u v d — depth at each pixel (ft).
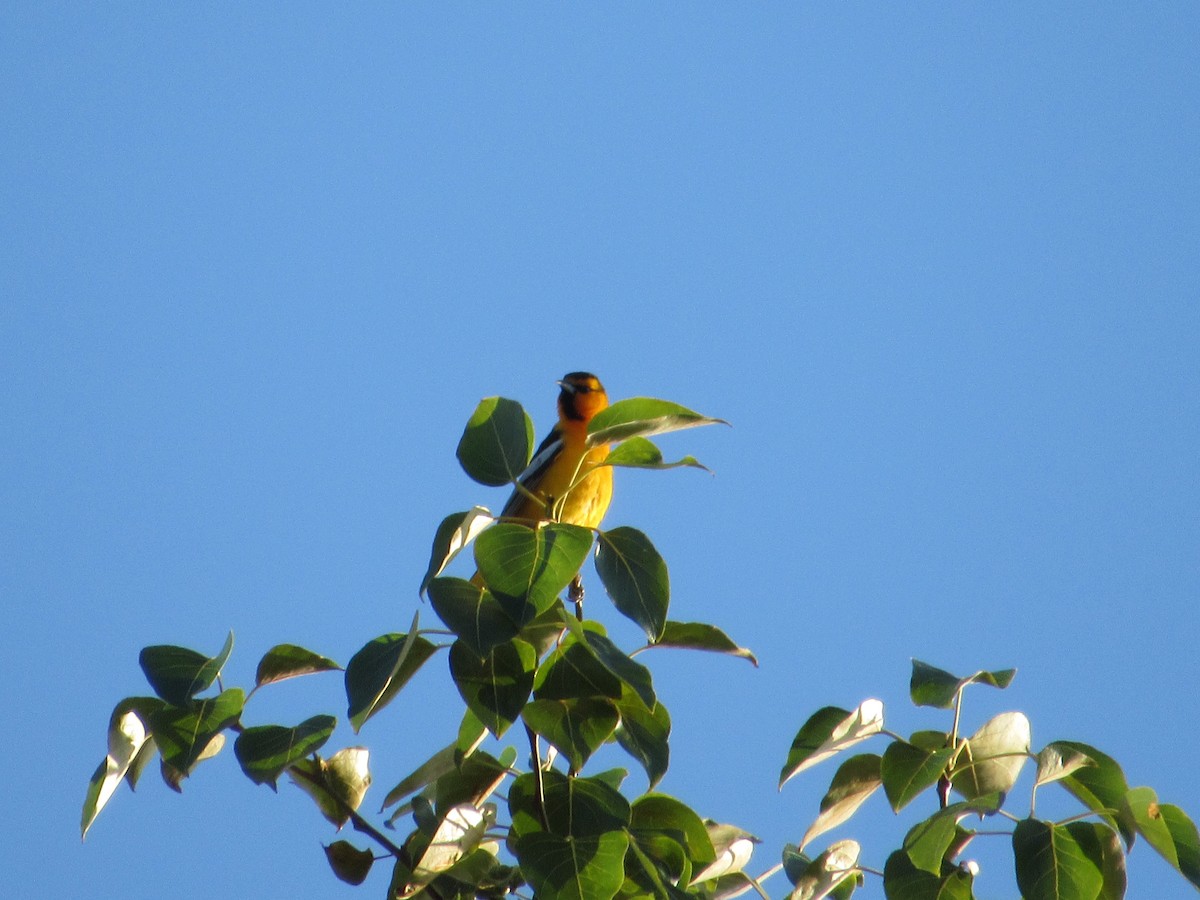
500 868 28.25
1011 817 25.68
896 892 26.73
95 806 27.27
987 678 27.17
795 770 27.35
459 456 25.67
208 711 25.80
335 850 27.76
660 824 28.09
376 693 23.72
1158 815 25.88
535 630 25.04
